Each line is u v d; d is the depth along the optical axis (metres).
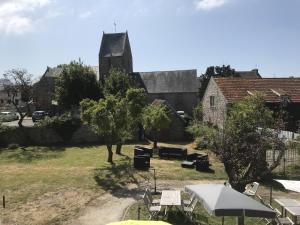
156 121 34.81
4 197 18.78
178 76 72.81
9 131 39.56
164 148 31.53
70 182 22.86
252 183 19.44
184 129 43.19
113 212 17.17
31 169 27.38
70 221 16.12
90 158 31.53
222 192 11.87
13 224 15.84
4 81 50.38
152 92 71.62
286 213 15.86
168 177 23.88
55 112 64.50
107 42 77.44
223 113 30.31
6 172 26.36
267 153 24.66
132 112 28.97
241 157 19.14
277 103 33.81
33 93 47.59
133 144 39.72
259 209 11.04
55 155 33.50
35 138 40.41
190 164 26.64
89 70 51.88
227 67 71.44
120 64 75.12
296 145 22.23
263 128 19.73
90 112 27.95
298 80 37.47
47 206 18.23
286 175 23.38
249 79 37.06
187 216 15.78
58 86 51.72
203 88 69.12
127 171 25.58
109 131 27.97
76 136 40.88
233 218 16.28
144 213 16.92
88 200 19.08
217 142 19.41
